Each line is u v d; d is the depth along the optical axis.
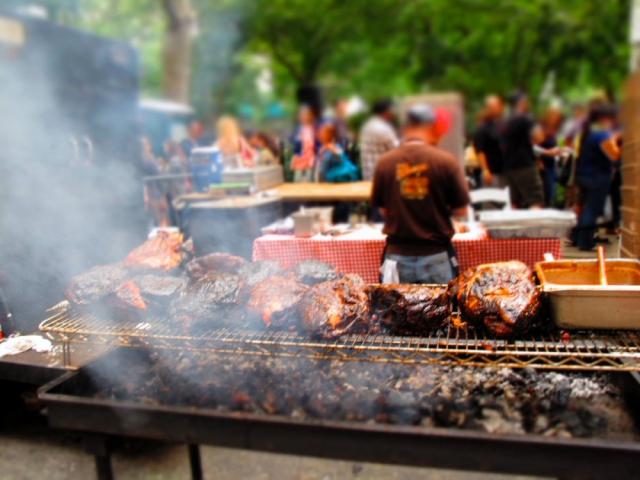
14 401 3.05
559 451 1.60
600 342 2.02
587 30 13.20
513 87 14.74
